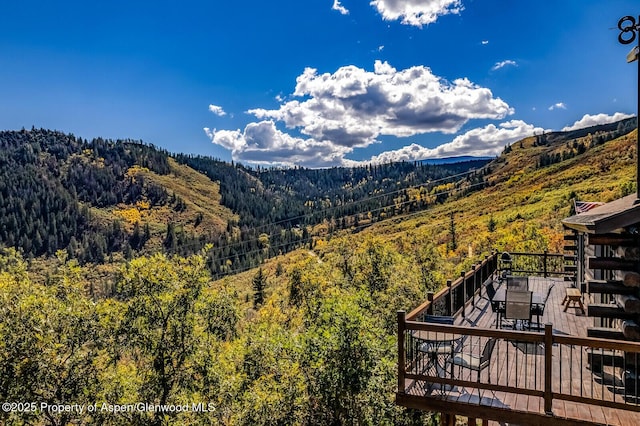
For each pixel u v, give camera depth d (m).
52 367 10.19
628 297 4.85
